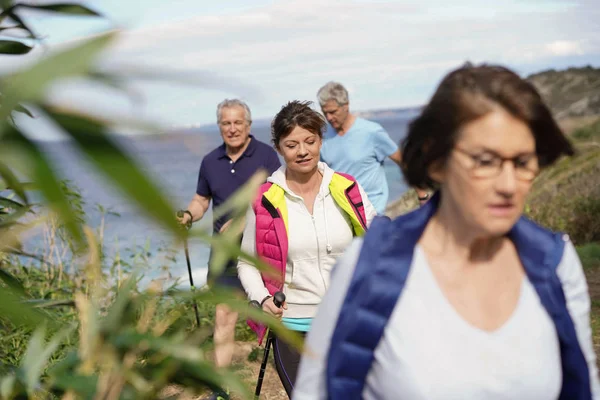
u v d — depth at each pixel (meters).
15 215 1.05
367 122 5.28
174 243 0.48
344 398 1.43
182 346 0.97
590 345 1.50
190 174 35.41
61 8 0.69
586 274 8.05
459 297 1.43
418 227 1.46
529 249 1.47
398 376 1.39
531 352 1.41
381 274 1.43
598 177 10.77
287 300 3.54
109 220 5.14
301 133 3.45
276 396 4.98
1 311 0.76
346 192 3.52
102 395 0.96
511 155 1.32
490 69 1.36
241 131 4.98
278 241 3.47
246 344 5.83
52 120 0.48
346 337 1.42
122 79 0.49
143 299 1.05
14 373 1.06
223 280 3.66
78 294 1.03
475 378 1.38
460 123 1.33
